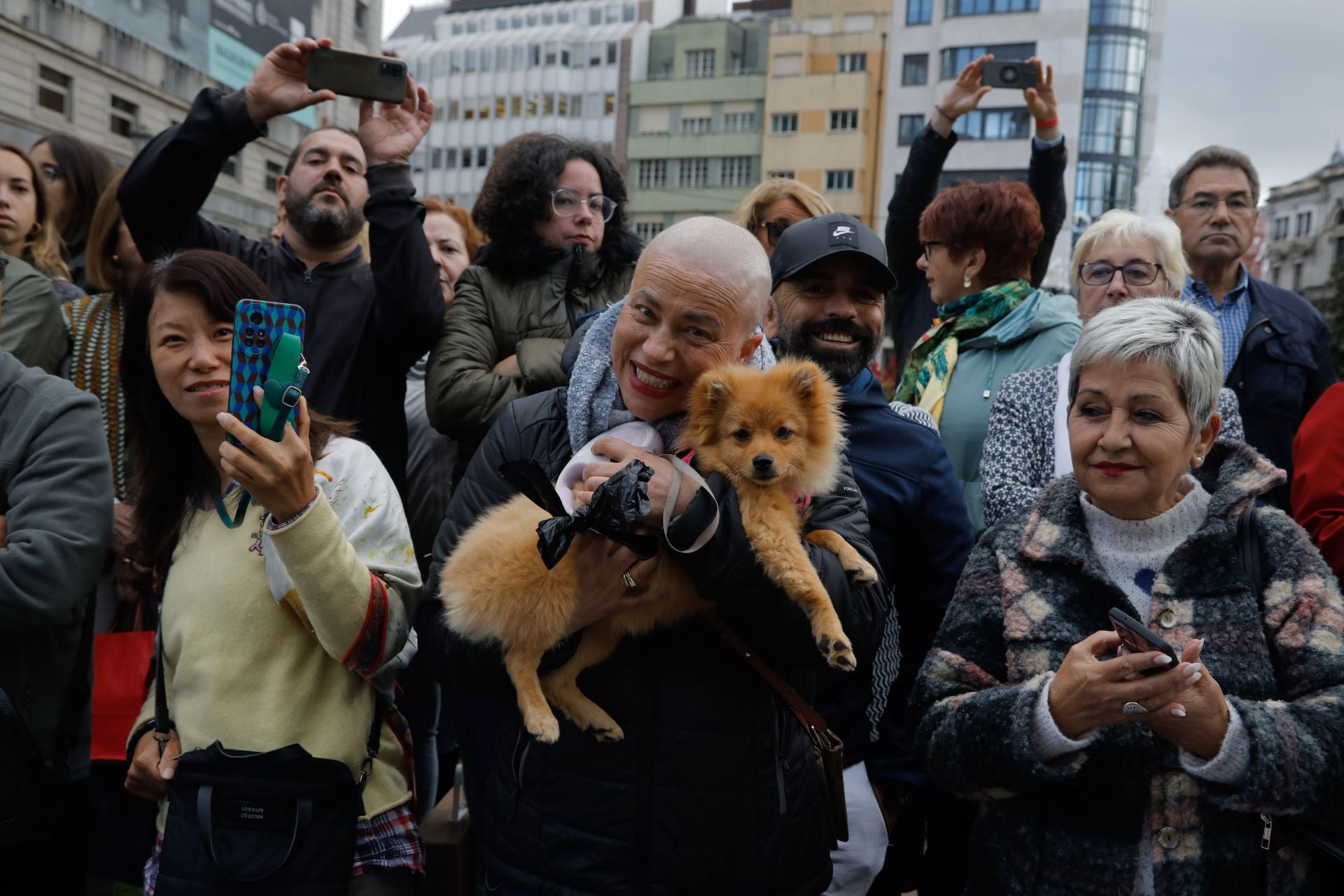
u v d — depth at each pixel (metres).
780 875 1.99
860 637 2.05
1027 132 48.78
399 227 3.42
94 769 2.92
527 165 3.78
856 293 2.91
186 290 2.35
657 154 59.75
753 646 2.00
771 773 1.99
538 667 2.04
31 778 2.35
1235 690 1.87
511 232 3.84
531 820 2.02
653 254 2.12
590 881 1.94
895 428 2.85
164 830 2.16
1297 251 62.94
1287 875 1.85
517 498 2.19
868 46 53.03
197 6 16.34
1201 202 4.45
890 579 2.76
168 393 2.36
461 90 65.69
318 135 3.81
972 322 3.68
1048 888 1.92
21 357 3.41
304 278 3.75
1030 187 4.80
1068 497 2.16
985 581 2.18
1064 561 2.05
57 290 4.15
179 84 24.08
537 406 2.35
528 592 1.96
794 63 54.34
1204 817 1.85
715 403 2.07
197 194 3.52
